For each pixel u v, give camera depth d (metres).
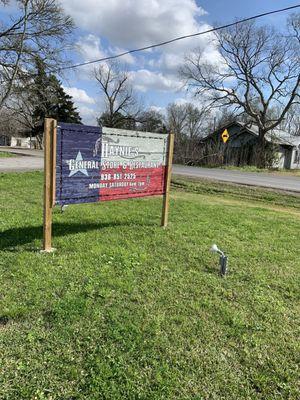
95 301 3.40
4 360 2.49
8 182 11.87
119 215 7.36
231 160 32.66
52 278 3.87
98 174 5.51
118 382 2.34
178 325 3.06
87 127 5.22
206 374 2.48
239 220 7.53
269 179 19.25
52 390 2.24
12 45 25.16
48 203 4.80
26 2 24.64
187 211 8.28
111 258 4.58
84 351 2.63
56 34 26.17
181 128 52.94
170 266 4.45
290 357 2.72
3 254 4.58
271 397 2.31
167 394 2.27
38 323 2.96
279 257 5.07
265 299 3.67
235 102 33.75
